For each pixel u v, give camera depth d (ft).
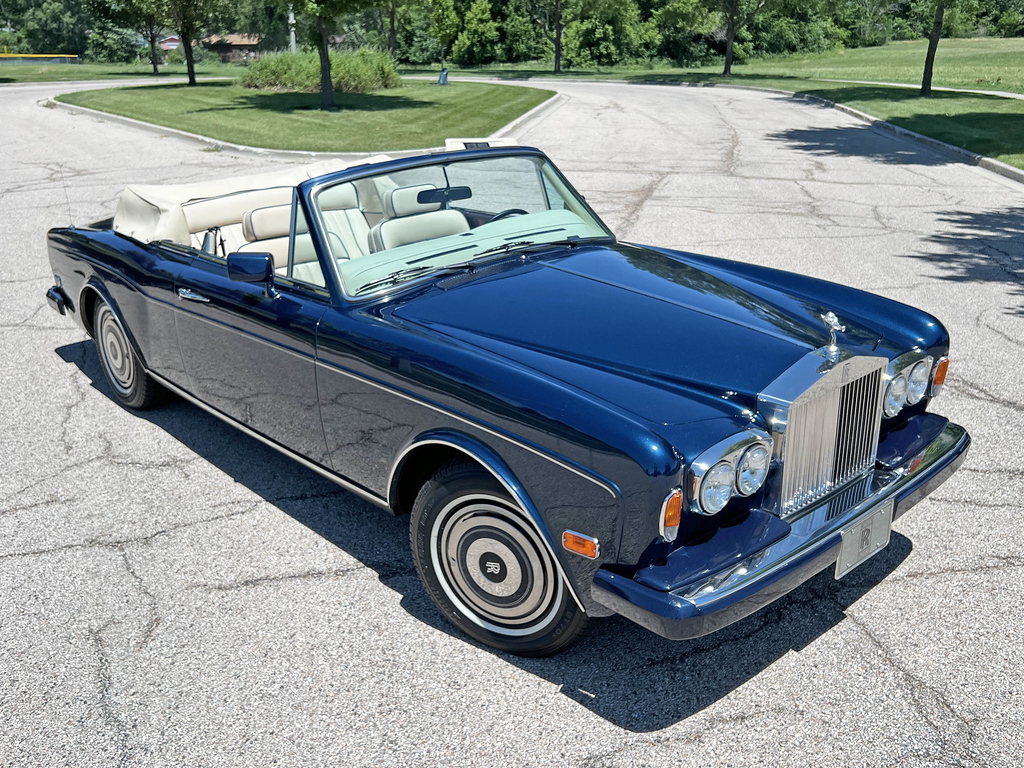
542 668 10.46
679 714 9.66
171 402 18.30
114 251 16.56
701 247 30.30
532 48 203.31
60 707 9.87
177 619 11.39
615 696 9.96
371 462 11.70
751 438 9.03
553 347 10.48
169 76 158.92
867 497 10.43
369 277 11.98
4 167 50.49
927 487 10.96
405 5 157.38
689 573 8.78
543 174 14.38
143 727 9.57
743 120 75.97
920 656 10.52
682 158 52.47
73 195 41.09
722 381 9.89
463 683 10.21
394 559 12.75
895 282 26.05
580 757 9.06
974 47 215.72
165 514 13.96
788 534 9.51
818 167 48.98
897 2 154.71
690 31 199.41
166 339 15.48
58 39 300.40
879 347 11.28
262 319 12.78
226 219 16.49
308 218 11.96
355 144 57.36
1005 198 40.09
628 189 41.88
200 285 14.10
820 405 9.84
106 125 73.05
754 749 9.12
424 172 12.89
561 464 9.16
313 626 11.25
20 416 17.63
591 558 9.18
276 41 266.36
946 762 8.89
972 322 22.45
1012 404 17.52
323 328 11.78
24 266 28.91
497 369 9.91
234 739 9.37
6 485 14.88
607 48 197.77
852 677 10.18
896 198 39.91
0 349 21.45
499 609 10.50
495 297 11.68
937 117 71.82
